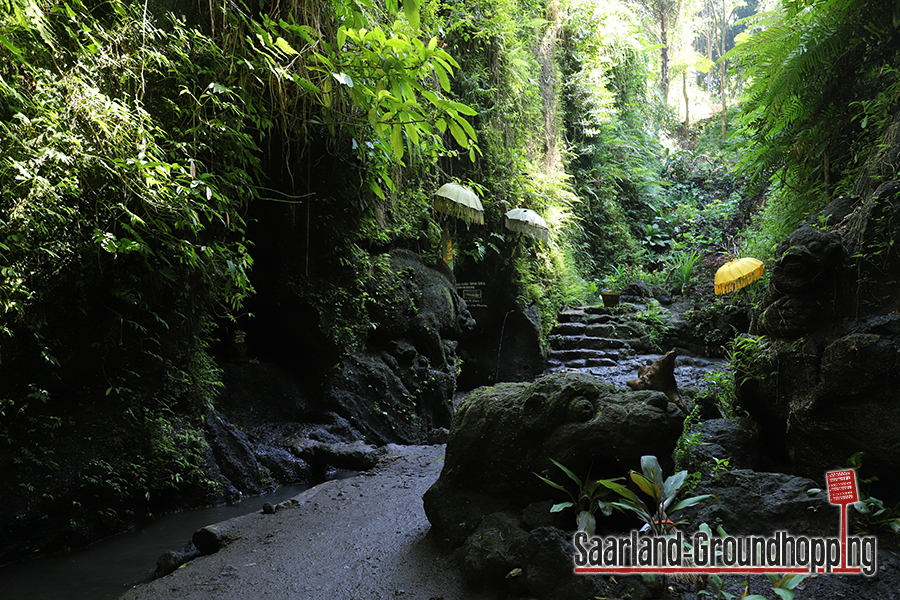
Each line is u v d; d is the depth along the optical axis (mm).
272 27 4988
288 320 6523
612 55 14273
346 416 6551
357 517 3816
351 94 5059
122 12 4223
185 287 4930
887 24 4438
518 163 10078
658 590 2289
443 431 6895
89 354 4242
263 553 3273
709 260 12602
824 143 5141
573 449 2697
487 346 9984
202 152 4785
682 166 18609
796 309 3383
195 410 5246
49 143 3611
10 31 3537
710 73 26297
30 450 3910
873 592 2238
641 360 10141
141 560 3818
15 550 3779
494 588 2527
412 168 7816
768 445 3908
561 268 11453
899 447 2826
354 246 6859
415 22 3303
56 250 3801
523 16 10859
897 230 3066
